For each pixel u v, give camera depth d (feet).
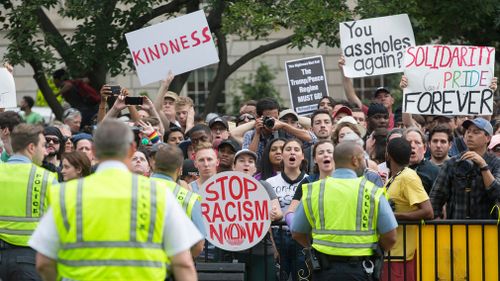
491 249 39.11
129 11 69.05
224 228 39.40
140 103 47.85
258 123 47.93
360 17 70.95
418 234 39.40
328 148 40.32
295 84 61.16
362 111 55.72
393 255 39.55
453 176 40.55
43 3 67.82
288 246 41.55
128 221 25.45
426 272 39.42
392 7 67.87
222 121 50.67
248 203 39.40
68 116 61.16
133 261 25.40
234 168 44.21
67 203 25.53
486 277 39.17
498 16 72.74
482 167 39.81
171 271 26.45
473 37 77.66
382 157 46.16
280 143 44.98
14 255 34.73
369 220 34.30
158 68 52.47
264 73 107.55
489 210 40.24
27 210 34.65
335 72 112.88
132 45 52.47
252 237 39.40
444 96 49.32
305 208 34.96
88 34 68.85
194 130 46.37
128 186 25.64
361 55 56.39
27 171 34.81
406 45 56.08
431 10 73.77
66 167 37.24
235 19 66.49
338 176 34.86
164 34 52.39
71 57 69.36
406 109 49.57
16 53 67.56
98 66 71.61
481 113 49.14
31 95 112.88
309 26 66.33
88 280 25.30
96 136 25.85
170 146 34.40
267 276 40.55
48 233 25.61
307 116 61.00
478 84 49.14
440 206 41.04
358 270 34.40
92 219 25.39
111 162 25.86
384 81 111.96
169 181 33.88
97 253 25.35
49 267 25.84
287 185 43.11
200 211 33.81
